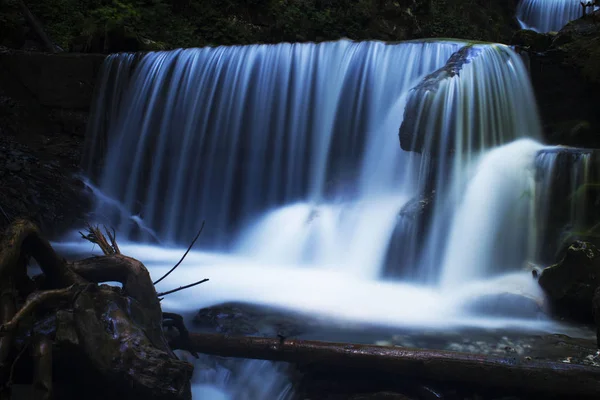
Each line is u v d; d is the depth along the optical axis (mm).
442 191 9391
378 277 9266
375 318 6848
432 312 7277
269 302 7496
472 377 4387
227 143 13117
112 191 13914
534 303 7277
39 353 3836
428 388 4480
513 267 8586
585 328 6848
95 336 3844
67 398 4035
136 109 13984
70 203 12914
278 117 12773
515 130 10781
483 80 10391
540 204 8562
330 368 4645
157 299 4645
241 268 10219
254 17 19422
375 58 12062
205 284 8609
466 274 8688
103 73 14516
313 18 19484
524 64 11148
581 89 10836
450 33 21609
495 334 6332
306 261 10586
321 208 11398
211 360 4969
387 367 4508
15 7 16578
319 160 12297
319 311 7105
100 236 5211
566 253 7266
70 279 4691
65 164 13836
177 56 13875
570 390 4258
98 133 14391
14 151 13055
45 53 14727
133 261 4766
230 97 13180
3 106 14031
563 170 8453
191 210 13250
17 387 4105
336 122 12219
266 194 12750
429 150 9641
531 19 25953
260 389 4789
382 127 11680
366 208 10617
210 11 18719
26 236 4500
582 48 11086
